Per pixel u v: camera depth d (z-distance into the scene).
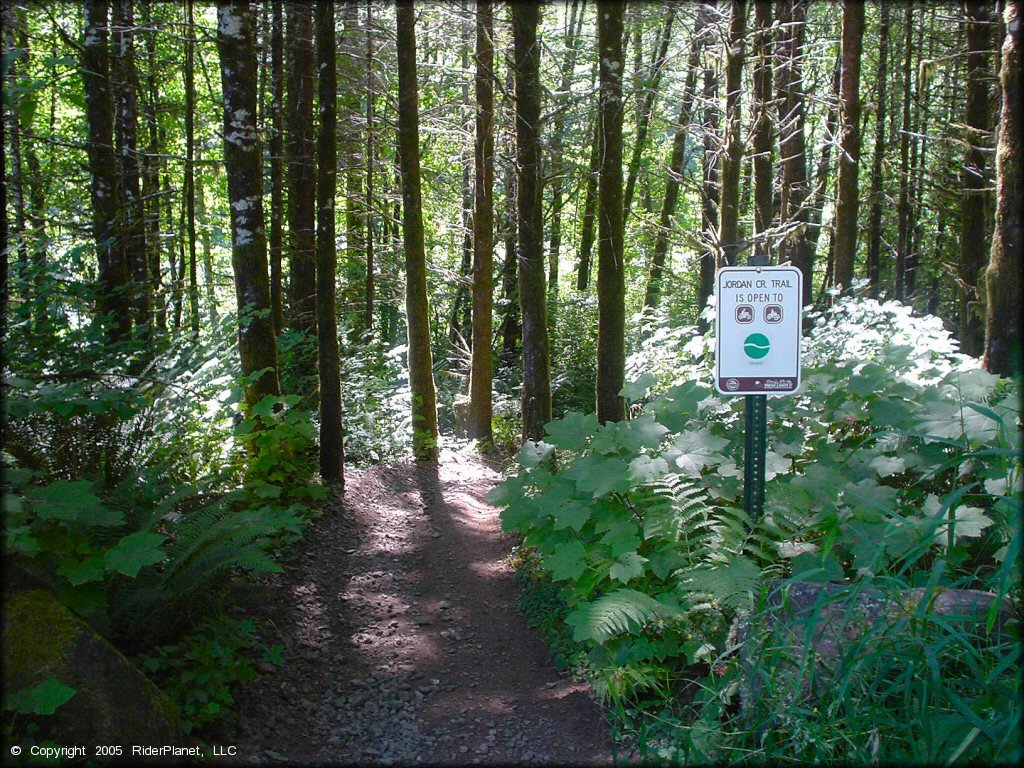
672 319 16.53
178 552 4.45
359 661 5.12
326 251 8.54
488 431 13.33
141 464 5.62
